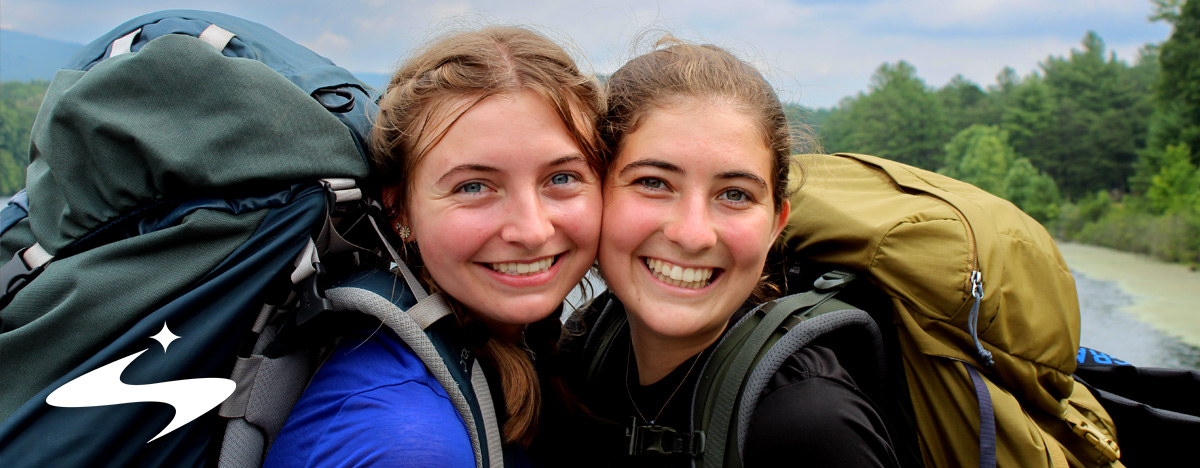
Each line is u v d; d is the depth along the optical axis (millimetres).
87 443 945
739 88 1228
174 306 1001
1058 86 66812
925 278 1324
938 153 75375
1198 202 27516
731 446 1203
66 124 1060
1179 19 36188
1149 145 36969
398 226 1248
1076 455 1453
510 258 1141
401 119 1181
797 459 1083
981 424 1289
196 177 1034
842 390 1140
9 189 8320
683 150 1162
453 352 1133
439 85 1128
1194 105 34812
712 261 1214
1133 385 2014
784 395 1149
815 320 1241
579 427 1473
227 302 1034
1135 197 35594
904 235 1371
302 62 1351
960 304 1299
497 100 1097
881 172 1731
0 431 933
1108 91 63625
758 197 1228
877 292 1456
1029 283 1362
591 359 1644
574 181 1188
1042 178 45812
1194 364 7543
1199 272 18344
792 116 1477
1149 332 9367
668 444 1317
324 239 1121
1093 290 14391
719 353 1301
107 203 1068
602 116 1257
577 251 1219
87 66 1255
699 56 1279
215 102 1079
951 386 1333
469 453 1050
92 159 1056
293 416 1115
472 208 1122
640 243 1226
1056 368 1382
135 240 1027
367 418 1017
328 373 1122
